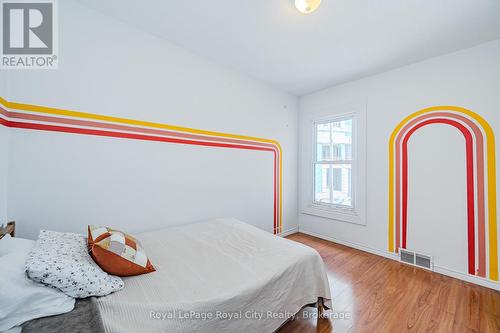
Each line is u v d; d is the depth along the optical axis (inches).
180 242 67.4
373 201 109.4
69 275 36.0
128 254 47.0
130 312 35.4
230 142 106.3
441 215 89.1
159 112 82.2
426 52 88.3
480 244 80.4
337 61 98.0
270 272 50.3
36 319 31.9
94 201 68.3
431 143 91.9
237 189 109.9
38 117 59.4
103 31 69.7
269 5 64.9
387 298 71.4
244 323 42.8
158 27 76.5
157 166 82.0
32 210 58.7
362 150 113.0
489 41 79.4
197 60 93.2
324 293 61.1
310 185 139.8
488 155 79.1
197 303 38.3
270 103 126.4
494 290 76.2
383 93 106.3
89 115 67.2
